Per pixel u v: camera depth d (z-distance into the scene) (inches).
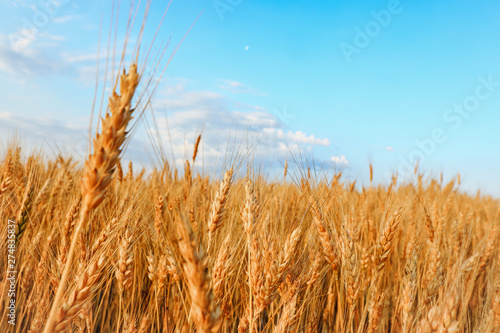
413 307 20.3
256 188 20.3
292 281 17.6
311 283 18.4
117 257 18.1
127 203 19.9
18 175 25.1
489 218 47.3
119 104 10.7
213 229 17.3
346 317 21.4
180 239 10.6
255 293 15.0
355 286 18.3
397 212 19.4
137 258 23.8
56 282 17.0
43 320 16.8
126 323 17.7
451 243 27.9
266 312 21.3
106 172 10.6
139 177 34.2
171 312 19.4
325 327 21.1
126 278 17.4
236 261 19.7
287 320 15.5
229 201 24.4
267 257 15.8
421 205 32.6
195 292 10.4
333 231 20.8
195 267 10.4
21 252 22.6
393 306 23.0
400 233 30.3
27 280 20.4
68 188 29.9
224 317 17.9
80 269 14.9
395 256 28.5
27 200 21.4
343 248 18.8
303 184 22.6
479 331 18.7
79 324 16.3
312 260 19.1
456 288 13.8
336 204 26.6
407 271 20.8
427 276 21.2
